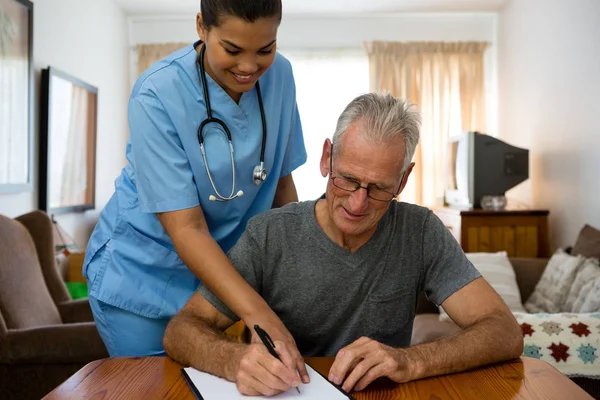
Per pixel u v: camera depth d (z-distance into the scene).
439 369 1.07
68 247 3.45
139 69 5.17
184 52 1.43
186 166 1.38
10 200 3.04
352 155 1.14
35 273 2.46
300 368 1.05
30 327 2.23
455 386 1.03
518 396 0.98
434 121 5.15
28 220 2.67
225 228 1.54
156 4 4.85
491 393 0.99
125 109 5.10
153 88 1.36
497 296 1.28
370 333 1.29
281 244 1.28
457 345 1.11
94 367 1.12
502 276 3.11
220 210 1.49
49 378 2.05
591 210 3.43
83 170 4.03
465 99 5.16
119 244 1.51
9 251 2.31
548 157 4.02
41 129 3.38
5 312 2.17
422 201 5.13
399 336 1.32
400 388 1.02
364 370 1.01
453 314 1.28
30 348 2.01
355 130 1.14
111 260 1.50
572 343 2.11
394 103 1.16
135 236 1.50
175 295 1.52
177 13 5.08
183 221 1.32
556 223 3.90
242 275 1.28
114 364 1.14
